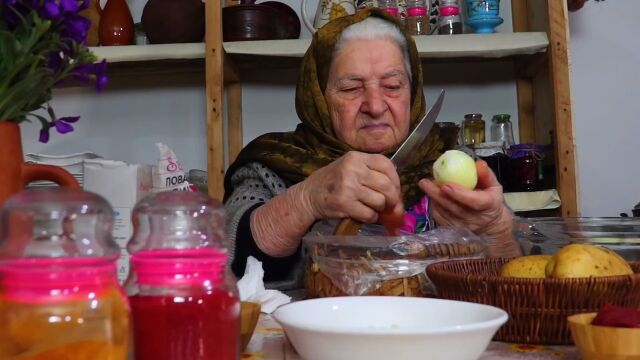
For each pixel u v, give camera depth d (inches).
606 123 80.6
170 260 17.2
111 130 80.1
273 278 42.1
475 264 29.0
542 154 68.1
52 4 22.3
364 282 28.7
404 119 52.3
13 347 14.2
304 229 39.7
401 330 17.9
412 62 53.6
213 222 18.1
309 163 52.6
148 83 79.9
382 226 39.2
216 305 17.3
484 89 79.5
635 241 33.9
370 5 69.1
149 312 16.9
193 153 79.7
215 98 65.4
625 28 80.1
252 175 54.4
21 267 14.3
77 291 14.5
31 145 79.9
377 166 35.4
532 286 23.2
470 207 35.6
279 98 79.4
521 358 22.0
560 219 37.6
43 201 15.0
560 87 65.7
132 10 79.7
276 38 69.4
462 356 18.6
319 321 22.1
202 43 67.7
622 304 23.1
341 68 51.8
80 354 14.3
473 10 70.9
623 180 80.4
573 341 22.1
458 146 60.0
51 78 23.1
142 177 38.3
